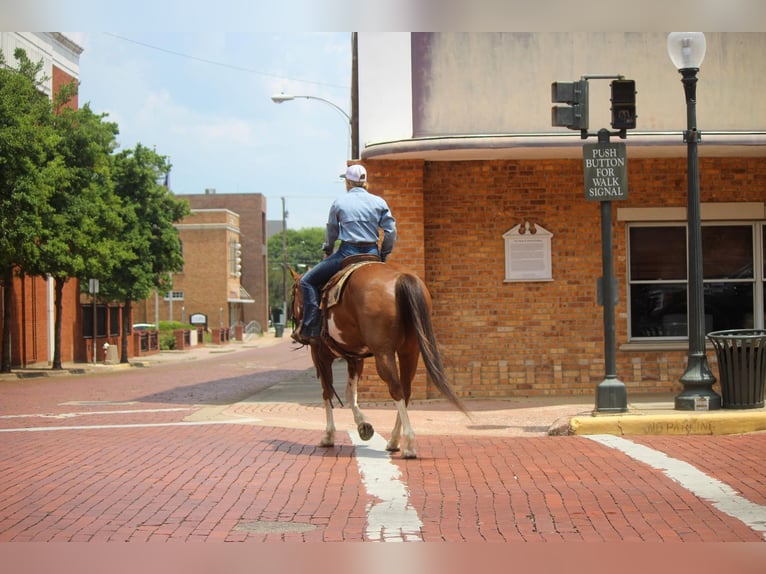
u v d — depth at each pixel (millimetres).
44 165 31797
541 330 16703
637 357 16766
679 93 15789
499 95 15773
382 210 10750
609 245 12633
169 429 13648
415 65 15820
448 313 16719
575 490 8484
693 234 12773
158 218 42688
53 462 10523
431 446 11359
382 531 7059
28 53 38219
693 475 9070
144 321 81188
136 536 7000
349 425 13844
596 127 15688
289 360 41781
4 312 32250
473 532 7004
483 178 16703
